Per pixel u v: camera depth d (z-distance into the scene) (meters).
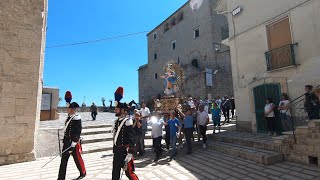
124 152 4.52
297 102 8.80
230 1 12.88
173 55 37.00
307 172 5.88
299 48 9.16
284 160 7.13
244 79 11.69
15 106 7.83
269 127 9.48
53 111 17.75
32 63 8.30
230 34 12.73
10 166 7.20
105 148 9.59
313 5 8.73
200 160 7.72
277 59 9.93
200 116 9.59
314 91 7.89
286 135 7.17
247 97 11.48
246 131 11.41
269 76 10.35
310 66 8.73
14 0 8.18
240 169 6.47
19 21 8.20
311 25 8.77
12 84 7.84
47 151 8.90
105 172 6.52
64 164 5.41
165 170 6.75
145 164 7.54
